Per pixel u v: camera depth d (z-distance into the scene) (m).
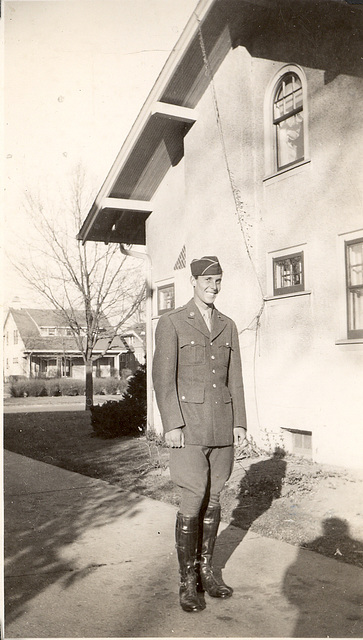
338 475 5.82
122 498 5.45
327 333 6.64
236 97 7.89
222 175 8.13
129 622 2.72
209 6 7.18
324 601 2.90
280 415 7.19
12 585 3.25
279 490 5.32
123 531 4.30
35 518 4.76
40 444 9.78
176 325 3.12
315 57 6.88
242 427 3.23
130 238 11.56
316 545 3.76
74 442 9.83
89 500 5.41
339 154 6.55
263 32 7.70
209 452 3.13
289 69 7.31
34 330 35.28
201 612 2.82
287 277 7.42
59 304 21.16
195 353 3.11
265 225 7.61
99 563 3.59
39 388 29.25
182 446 2.98
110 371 35.78
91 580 3.30
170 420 2.95
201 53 7.88
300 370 6.95
